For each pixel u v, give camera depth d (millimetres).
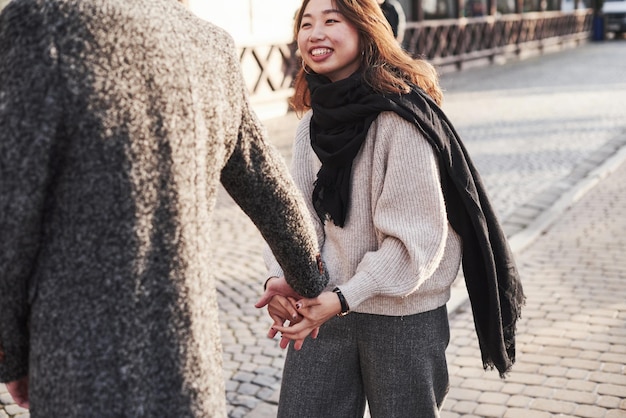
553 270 4551
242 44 10211
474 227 1777
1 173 1019
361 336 1838
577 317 3775
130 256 1071
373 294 1702
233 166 1312
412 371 1817
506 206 5965
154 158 1086
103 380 1064
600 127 9242
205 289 1179
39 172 1024
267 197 1366
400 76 1783
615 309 3859
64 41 1028
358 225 1808
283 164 1397
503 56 20031
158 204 1097
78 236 1057
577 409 2869
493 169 7191
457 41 17516
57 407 1069
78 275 1059
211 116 1186
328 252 1882
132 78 1064
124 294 1070
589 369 3186
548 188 6469
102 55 1044
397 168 1699
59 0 1046
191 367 1140
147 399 1096
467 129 9289
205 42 1192
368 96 1726
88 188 1048
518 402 2951
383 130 1728
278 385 3178
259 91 10727
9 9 1048
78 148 1040
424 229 1691
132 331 1079
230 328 3791
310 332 1740
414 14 15477
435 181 1692
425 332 1829
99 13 1054
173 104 1104
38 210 1041
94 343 1061
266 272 4668
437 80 1904
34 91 1013
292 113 11133
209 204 1233
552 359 3301
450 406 2953
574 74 15523
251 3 10422
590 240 5105
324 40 1792
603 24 27125
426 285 1802
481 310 1853
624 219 5570
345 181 1783
